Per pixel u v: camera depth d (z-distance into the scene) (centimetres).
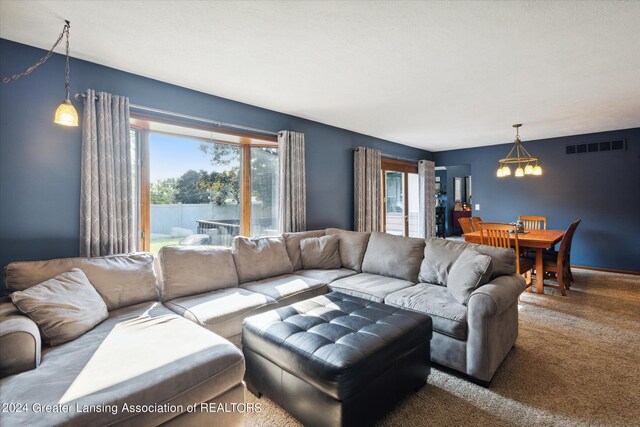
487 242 409
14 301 164
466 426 169
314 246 361
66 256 243
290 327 186
